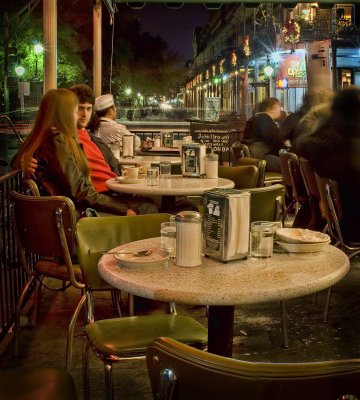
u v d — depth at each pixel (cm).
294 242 264
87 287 320
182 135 1205
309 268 242
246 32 2691
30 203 358
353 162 448
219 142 1118
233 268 242
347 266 251
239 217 251
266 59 2136
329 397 140
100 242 325
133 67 4053
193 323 297
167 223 270
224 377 140
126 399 345
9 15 2806
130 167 541
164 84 5312
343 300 516
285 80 1739
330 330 450
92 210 445
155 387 156
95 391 356
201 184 515
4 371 241
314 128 473
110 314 478
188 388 146
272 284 220
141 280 226
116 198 545
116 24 3491
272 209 427
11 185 446
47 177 466
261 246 257
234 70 2964
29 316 464
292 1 1079
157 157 777
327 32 1570
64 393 223
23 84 2633
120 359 264
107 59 3334
